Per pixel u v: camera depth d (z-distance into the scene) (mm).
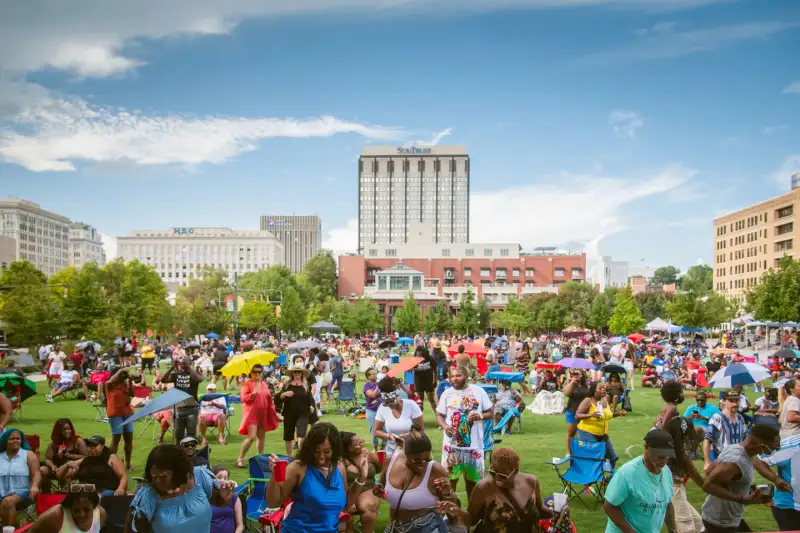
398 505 5539
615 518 5121
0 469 8047
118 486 7871
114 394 11438
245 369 14672
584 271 126188
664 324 53969
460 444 7871
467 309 83688
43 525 5387
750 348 63031
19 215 188375
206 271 108875
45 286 44656
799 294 56875
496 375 16781
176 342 59375
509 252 130375
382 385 8320
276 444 14141
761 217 105312
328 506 5160
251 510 7984
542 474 11211
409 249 132000
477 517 5328
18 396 16047
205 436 14352
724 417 7906
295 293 80875
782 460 6230
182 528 4906
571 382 10992
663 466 5180
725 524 5941
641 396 24422
